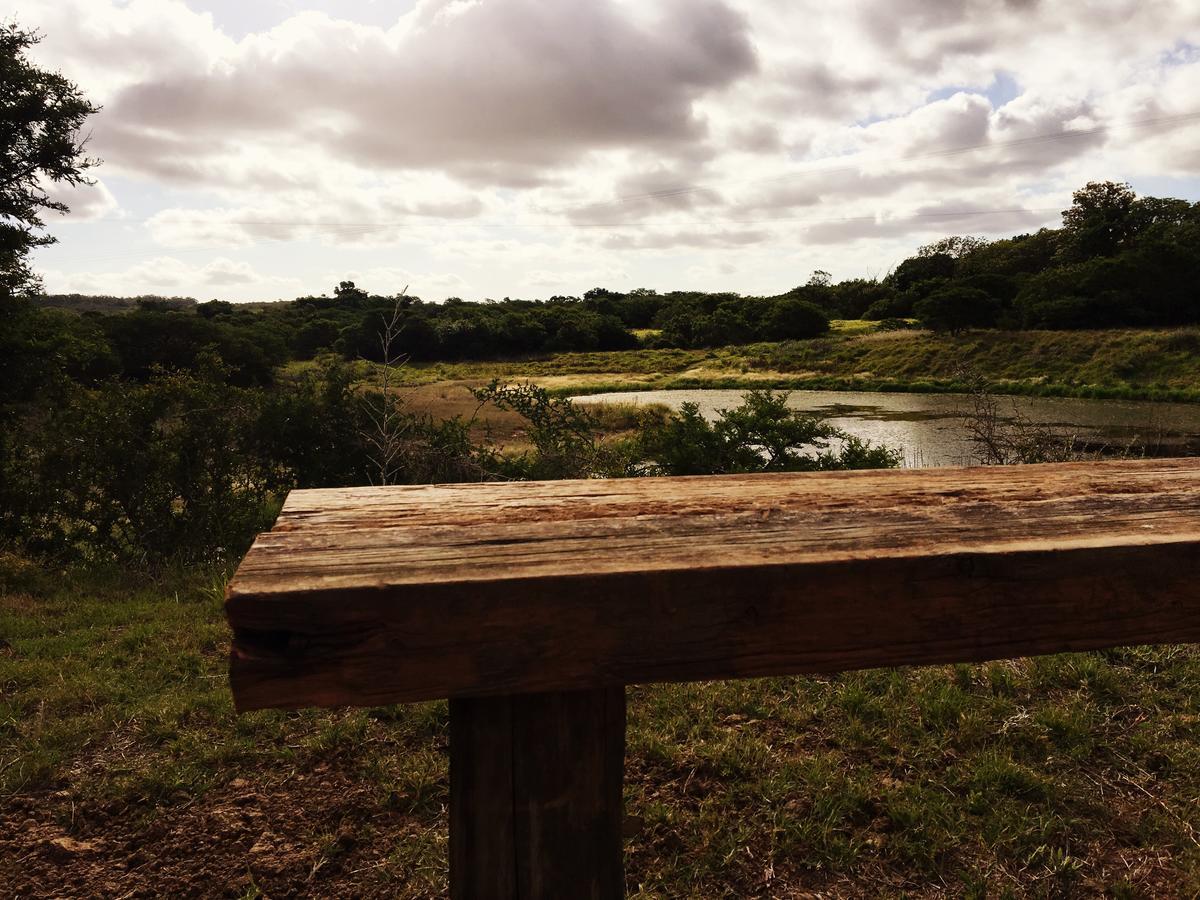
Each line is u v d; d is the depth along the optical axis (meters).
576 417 8.52
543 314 78.12
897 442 19.62
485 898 0.96
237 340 40.22
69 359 11.11
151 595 5.23
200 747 2.69
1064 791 2.28
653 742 2.58
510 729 0.94
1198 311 43.91
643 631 0.85
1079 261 68.94
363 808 2.33
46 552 7.19
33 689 3.30
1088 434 20.23
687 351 68.44
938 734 2.58
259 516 7.66
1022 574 0.93
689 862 2.07
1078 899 1.91
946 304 49.03
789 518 1.10
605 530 1.04
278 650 0.79
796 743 2.57
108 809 2.38
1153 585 0.97
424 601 0.81
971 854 2.06
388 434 8.04
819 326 69.88
